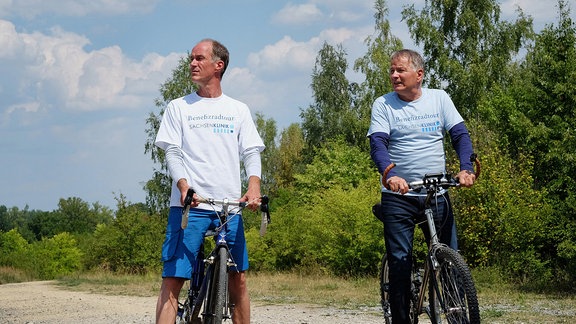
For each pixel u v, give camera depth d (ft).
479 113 108.06
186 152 18.66
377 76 138.41
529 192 70.64
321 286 71.15
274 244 113.09
